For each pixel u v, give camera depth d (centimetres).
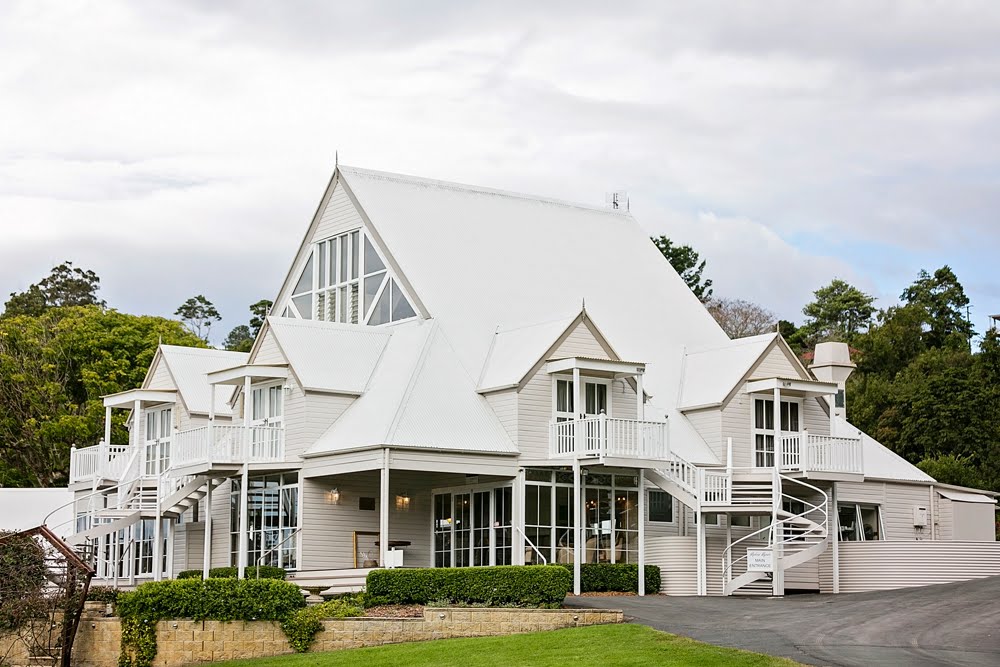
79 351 6456
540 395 3975
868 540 4700
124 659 2755
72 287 9100
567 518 3978
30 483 6253
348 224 4681
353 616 2883
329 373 4066
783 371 4494
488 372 4125
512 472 3884
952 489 4956
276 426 4066
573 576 3778
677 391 4553
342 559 3938
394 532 4062
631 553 4088
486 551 3934
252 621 2812
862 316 9925
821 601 3394
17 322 6669
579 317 4075
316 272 4812
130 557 4525
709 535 4197
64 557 2845
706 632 2719
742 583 3953
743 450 4362
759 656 2327
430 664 2491
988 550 4316
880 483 4719
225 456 3959
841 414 5269
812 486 4169
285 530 3972
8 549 2778
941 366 7300
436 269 4475
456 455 3791
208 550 4019
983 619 2844
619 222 5391
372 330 4322
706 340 4941
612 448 3838
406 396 3884
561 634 2711
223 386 4669
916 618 2889
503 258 4728
